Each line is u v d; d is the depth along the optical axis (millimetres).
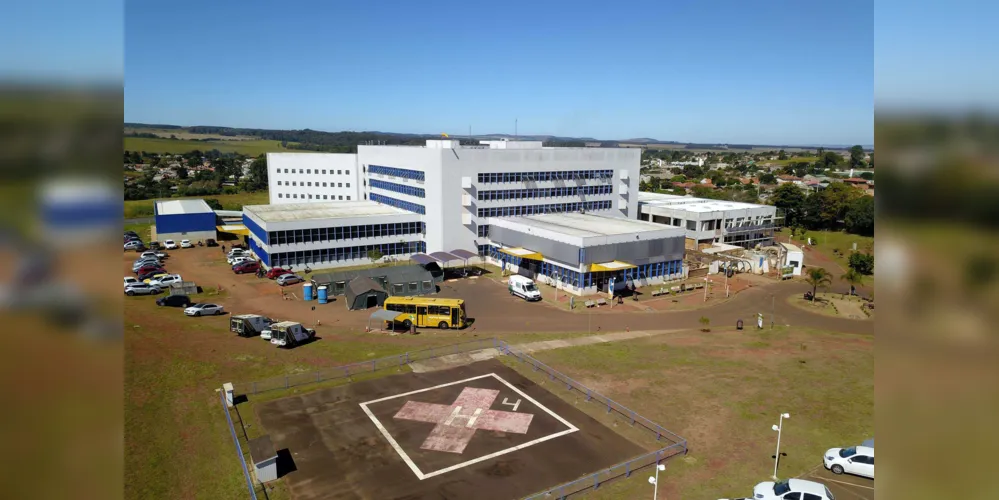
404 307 50938
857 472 27531
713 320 54250
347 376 39250
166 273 67375
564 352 44375
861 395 36750
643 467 28625
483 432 31875
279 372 39719
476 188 76750
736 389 37656
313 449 29984
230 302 57656
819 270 62656
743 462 29094
